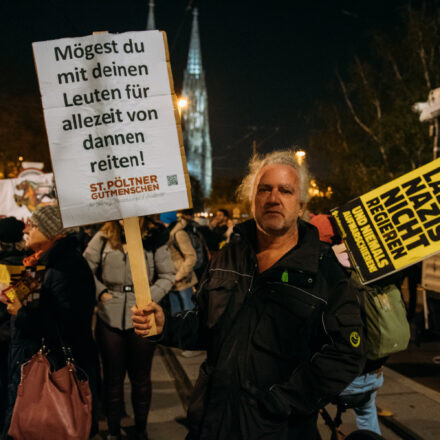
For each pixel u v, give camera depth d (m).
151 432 3.74
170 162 2.04
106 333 3.34
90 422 2.39
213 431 1.66
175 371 5.27
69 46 2.00
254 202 1.86
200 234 6.54
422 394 4.49
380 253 2.56
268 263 1.82
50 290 2.48
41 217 2.55
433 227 2.54
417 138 17.66
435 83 18.05
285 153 1.87
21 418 2.29
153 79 2.05
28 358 2.48
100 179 1.99
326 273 1.72
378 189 2.70
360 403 2.64
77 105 1.99
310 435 1.72
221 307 1.75
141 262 1.87
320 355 1.63
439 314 5.17
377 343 2.49
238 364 1.67
